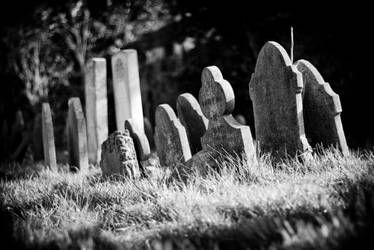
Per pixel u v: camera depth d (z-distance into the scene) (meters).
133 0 20.72
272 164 6.92
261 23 15.12
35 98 19.95
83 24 20.72
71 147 11.33
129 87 10.88
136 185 6.55
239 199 4.96
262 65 7.14
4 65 19.92
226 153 6.72
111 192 6.61
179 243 4.21
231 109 6.80
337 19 13.23
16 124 14.28
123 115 11.04
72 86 20.80
